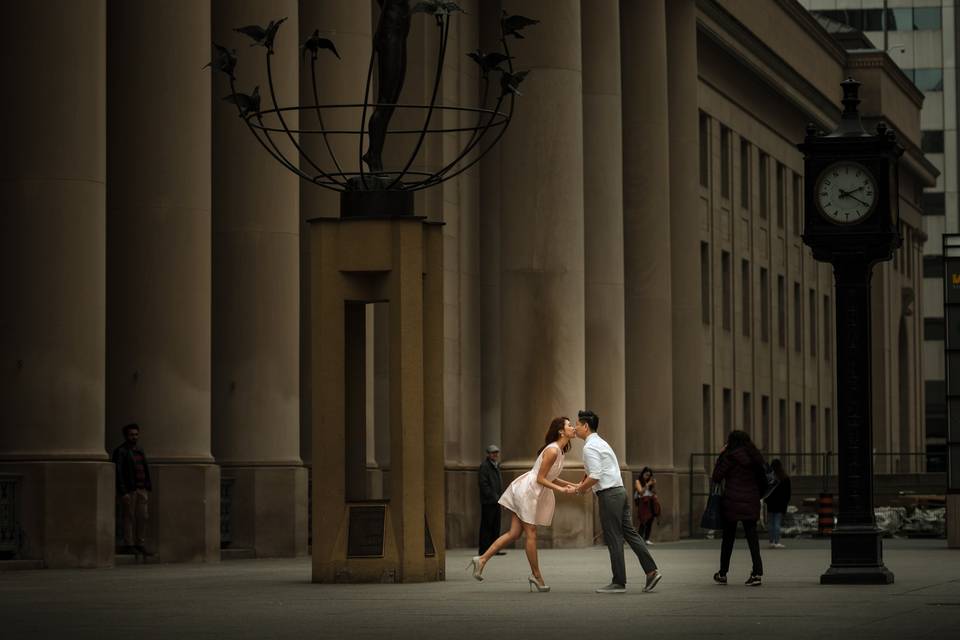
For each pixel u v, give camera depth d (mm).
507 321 50750
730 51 79625
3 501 33062
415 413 27922
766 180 90375
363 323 28906
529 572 33219
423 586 27297
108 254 37625
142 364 37375
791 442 94688
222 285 41000
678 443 69000
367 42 44875
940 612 21641
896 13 163125
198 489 37062
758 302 88562
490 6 54156
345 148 44531
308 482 44156
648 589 26359
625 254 62906
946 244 45844
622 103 63188
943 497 69688
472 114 53750
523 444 50281
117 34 37750
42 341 33938
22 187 34031
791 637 17953
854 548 28531
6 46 34250
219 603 23406
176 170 37625
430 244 28547
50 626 19625
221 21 41312
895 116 115125
